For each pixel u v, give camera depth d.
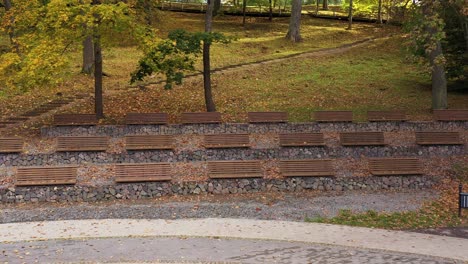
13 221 13.86
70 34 20.91
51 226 13.43
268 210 15.05
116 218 14.20
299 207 15.43
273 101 27.62
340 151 20.44
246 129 22.73
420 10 20.59
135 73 23.48
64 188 16.16
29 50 21.47
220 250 11.59
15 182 16.70
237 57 37.72
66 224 13.62
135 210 14.91
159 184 16.70
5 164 18.77
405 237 12.89
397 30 47.81
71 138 19.36
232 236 12.69
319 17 53.88
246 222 13.95
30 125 22.72
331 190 17.48
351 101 27.92
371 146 20.70
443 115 23.78
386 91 30.05
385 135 22.56
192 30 44.22
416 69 34.81
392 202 16.02
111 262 10.73
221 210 14.97
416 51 25.59
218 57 37.47
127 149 19.48
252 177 17.33
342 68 35.00
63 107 25.58
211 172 17.33
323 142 20.64
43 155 18.95
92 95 27.80
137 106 26.11
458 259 11.18
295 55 38.53
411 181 17.83
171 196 16.72
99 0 22.12
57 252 11.34
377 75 33.53
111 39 21.97
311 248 11.85
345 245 12.12
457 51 25.77
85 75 31.89
